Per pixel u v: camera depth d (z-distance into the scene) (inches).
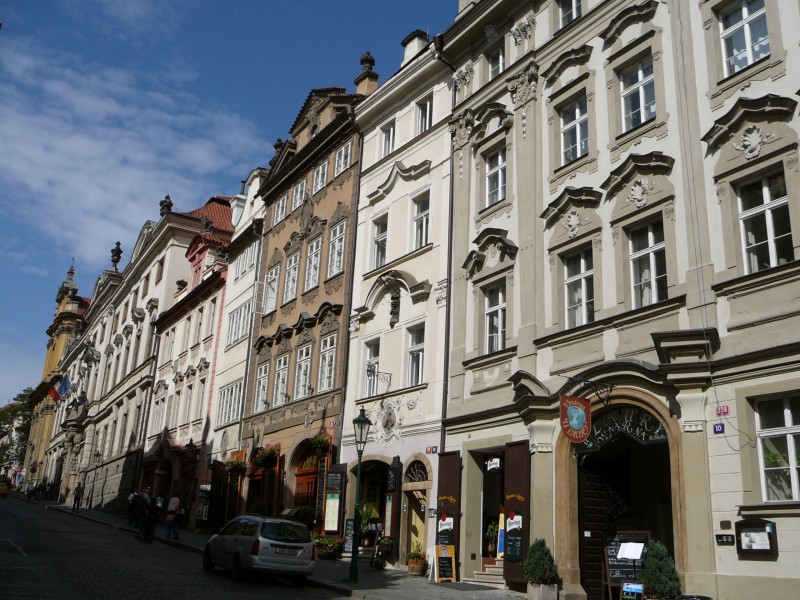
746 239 577.6
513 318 781.9
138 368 2181.3
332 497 1002.1
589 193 710.5
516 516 710.5
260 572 708.7
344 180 1208.8
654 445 657.0
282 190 1453.0
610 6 751.1
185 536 1294.3
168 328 2016.5
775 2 589.0
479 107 911.0
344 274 1137.4
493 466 776.3
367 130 1182.9
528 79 832.9
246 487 1315.2
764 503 511.8
